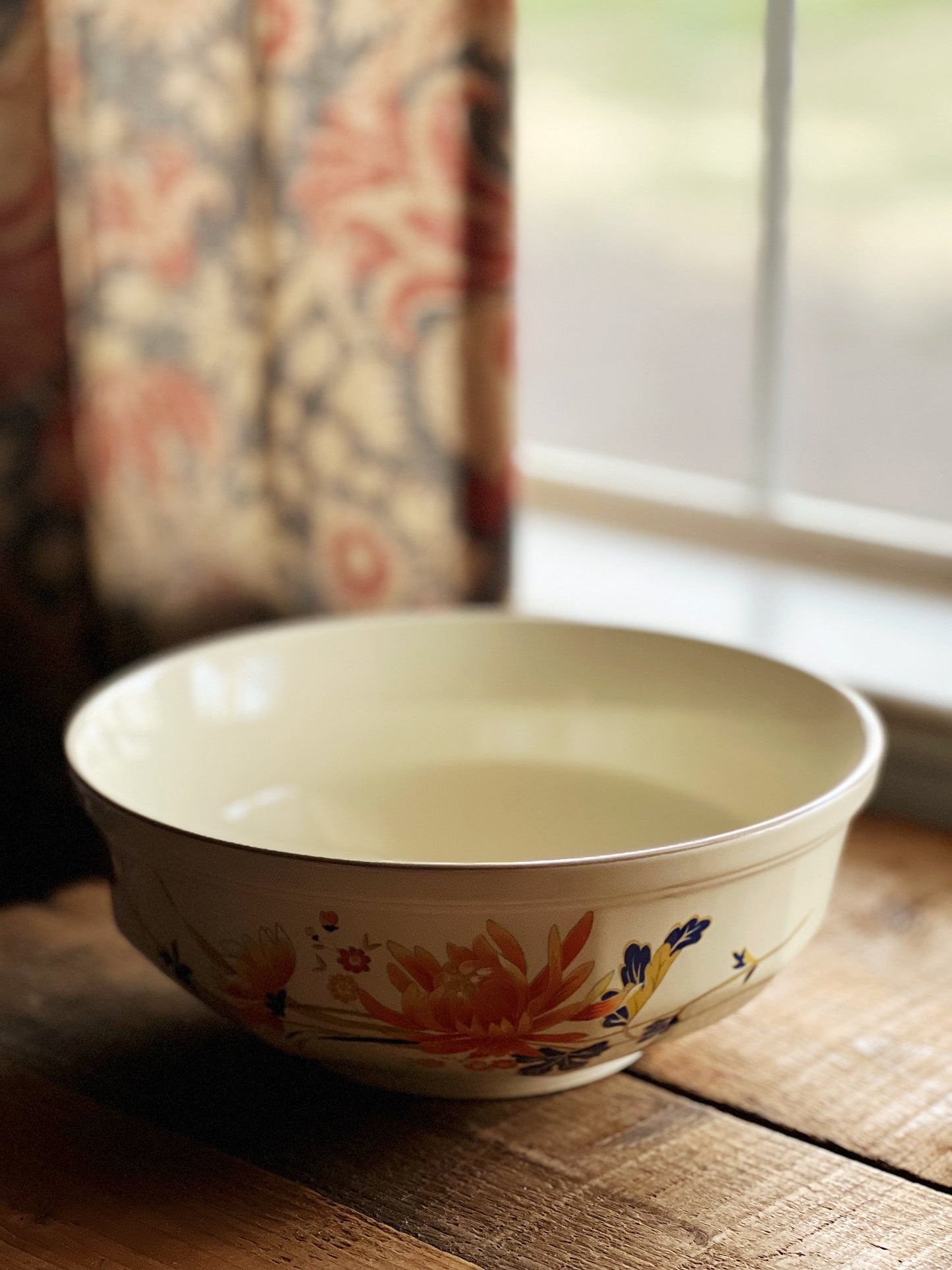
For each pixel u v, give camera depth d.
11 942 0.65
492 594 0.81
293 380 0.81
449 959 0.44
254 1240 0.46
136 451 0.78
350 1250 0.45
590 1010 0.45
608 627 0.66
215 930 0.47
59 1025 0.58
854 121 1.07
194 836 0.45
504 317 0.76
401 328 0.78
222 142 0.77
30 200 0.73
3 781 0.81
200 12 0.75
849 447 1.14
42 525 0.77
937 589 0.97
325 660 0.66
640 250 1.19
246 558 0.84
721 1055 0.56
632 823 0.62
